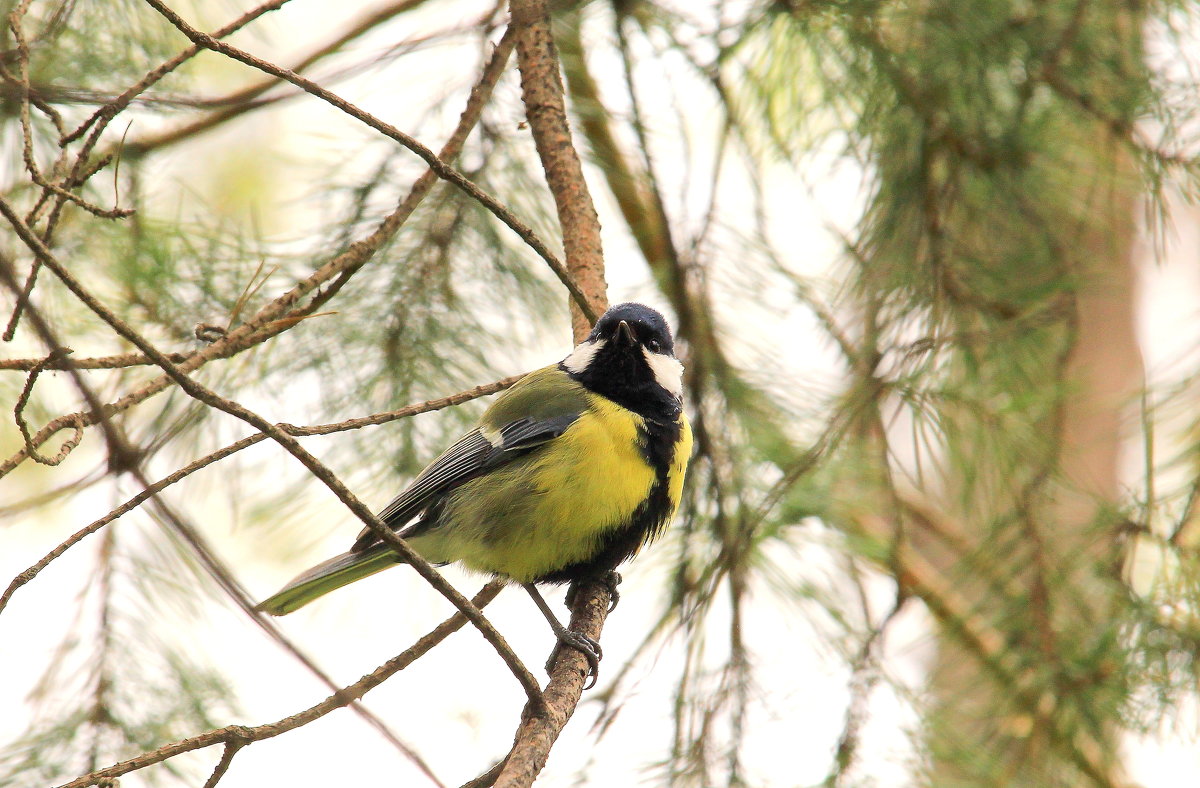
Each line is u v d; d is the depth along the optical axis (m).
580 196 8.18
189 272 8.15
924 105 7.73
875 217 7.94
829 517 7.96
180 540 6.86
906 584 8.34
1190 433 7.14
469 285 9.04
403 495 8.39
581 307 7.46
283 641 4.91
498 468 8.00
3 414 8.74
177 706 7.18
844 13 7.89
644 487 7.80
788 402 8.63
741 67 8.52
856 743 7.40
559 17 8.47
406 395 8.90
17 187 7.64
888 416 8.02
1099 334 10.77
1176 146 7.50
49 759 6.84
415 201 7.57
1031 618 7.56
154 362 4.68
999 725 7.59
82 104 7.71
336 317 8.70
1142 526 7.23
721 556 7.94
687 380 8.70
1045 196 7.81
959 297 7.72
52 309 7.73
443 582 5.14
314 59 8.83
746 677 7.69
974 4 7.53
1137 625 7.19
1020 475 7.62
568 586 8.31
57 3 7.59
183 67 8.09
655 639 7.96
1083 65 7.46
